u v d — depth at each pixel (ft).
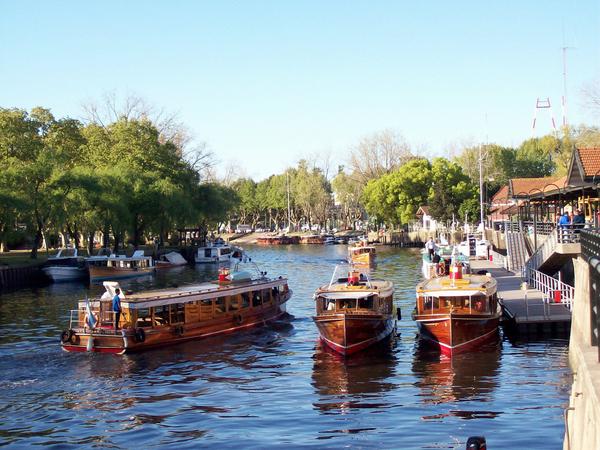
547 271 137.69
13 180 198.29
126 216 238.68
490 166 391.65
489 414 67.00
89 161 272.72
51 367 90.02
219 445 61.00
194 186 309.63
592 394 38.27
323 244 451.53
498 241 241.35
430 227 354.33
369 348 95.66
